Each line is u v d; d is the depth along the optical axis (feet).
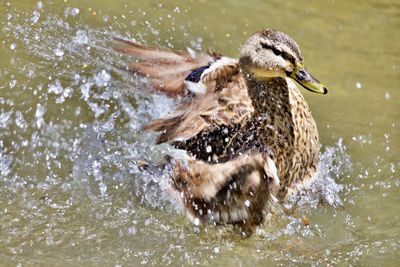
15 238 30.53
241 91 34.19
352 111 41.91
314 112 41.42
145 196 34.04
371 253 31.42
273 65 33.24
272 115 33.47
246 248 31.73
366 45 48.42
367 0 53.72
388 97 43.47
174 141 34.32
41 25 43.01
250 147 33.01
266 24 48.78
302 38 48.06
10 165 35.76
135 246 30.99
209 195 32.24
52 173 35.65
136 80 38.14
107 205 33.65
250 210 32.14
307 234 32.91
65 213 32.83
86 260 29.58
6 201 33.27
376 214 34.19
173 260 30.35
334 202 34.88
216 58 36.42
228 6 50.29
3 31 42.24
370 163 37.63
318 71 45.01
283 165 33.50
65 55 41.27
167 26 46.09
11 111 38.55
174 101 36.04
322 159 37.32
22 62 40.75
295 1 52.60
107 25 44.24
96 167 36.04
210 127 33.71
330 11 51.85
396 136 39.91
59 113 39.01
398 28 50.70
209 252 31.17
